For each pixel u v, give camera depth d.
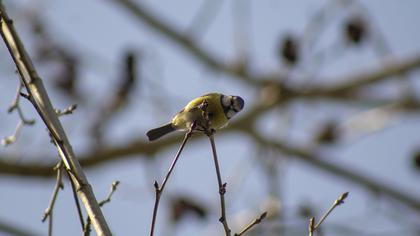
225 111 6.73
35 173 12.17
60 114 6.52
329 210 5.82
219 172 5.59
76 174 5.66
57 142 5.74
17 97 6.83
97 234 5.38
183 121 6.89
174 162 5.62
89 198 5.58
